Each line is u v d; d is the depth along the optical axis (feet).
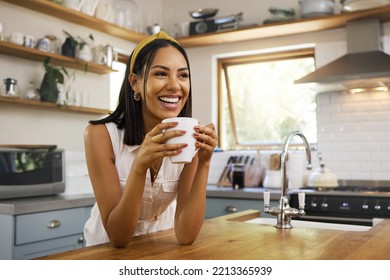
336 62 12.05
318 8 12.44
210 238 4.22
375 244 3.91
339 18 12.08
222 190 11.61
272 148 14.88
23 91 10.81
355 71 11.16
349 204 10.21
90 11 12.05
